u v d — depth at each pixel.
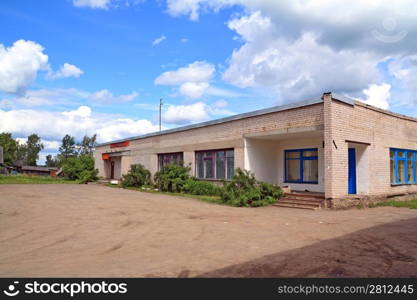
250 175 17.08
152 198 18.12
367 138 16.12
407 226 9.81
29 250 7.25
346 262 6.18
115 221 10.87
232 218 11.57
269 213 12.91
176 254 6.85
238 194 15.73
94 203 15.31
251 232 9.09
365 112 16.12
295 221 10.89
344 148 14.72
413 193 19.52
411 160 19.78
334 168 14.19
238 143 19.30
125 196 18.95
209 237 8.48
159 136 27.52
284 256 6.61
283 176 19.84
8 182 31.05
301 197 15.73
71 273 5.68
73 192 21.02
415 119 20.09
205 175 22.23
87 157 36.06
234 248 7.31
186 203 16.02
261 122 17.89
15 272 5.74
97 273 5.67
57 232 9.12
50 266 6.07
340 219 11.29
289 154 19.75
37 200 16.20
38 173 71.94
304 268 5.86
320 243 7.69
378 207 15.22
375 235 8.51
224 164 20.62
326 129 14.33
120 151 34.25
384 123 17.45
